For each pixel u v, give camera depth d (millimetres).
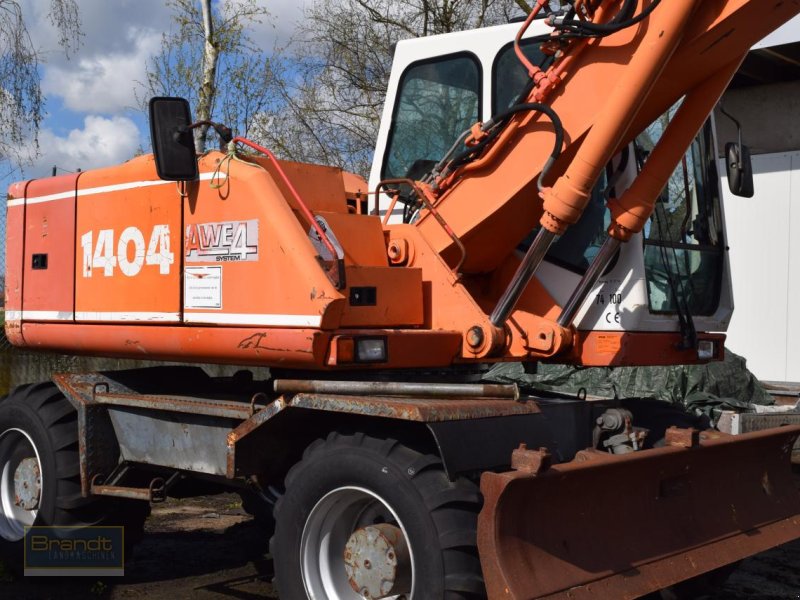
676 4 3664
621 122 3828
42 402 5293
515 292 4188
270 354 4102
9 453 5578
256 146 4375
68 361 9508
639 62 3752
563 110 4145
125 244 4844
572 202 3934
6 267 5613
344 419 3994
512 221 4398
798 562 5660
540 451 3443
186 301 4508
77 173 5238
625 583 3664
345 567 3857
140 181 4781
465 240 4434
